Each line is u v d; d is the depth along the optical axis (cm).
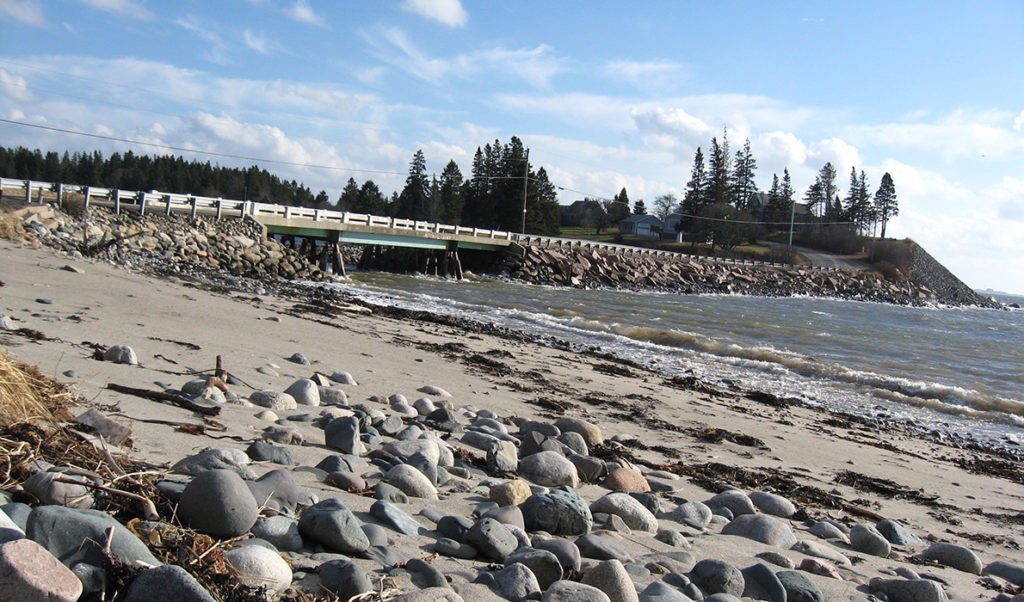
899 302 8338
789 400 1386
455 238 4809
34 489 270
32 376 427
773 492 708
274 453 446
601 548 381
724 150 11131
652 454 809
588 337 2144
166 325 1145
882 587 406
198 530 282
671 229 11938
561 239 6088
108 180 11025
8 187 2728
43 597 194
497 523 361
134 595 211
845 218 12794
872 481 838
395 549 330
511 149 9006
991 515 752
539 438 631
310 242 4181
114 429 395
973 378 1977
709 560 368
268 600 239
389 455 507
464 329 2008
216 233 3125
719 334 2625
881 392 1565
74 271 1730
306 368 968
